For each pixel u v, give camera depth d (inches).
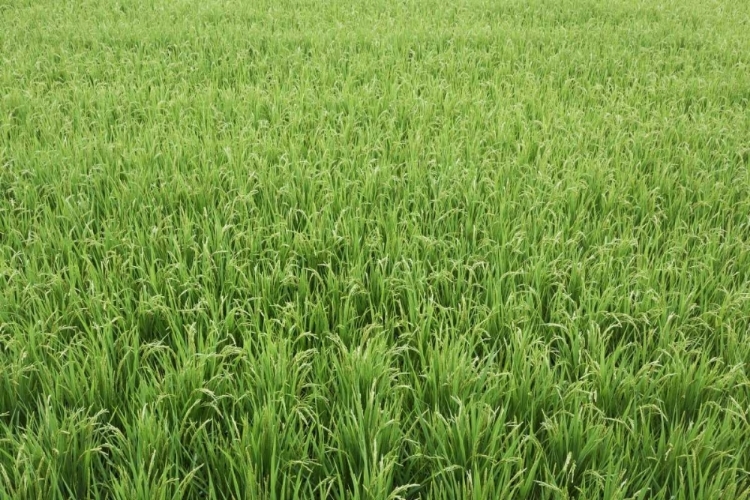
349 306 143.4
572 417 108.5
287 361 118.8
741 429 114.6
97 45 335.6
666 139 235.9
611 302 144.7
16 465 96.2
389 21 393.7
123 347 124.9
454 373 115.5
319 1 455.5
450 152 214.4
